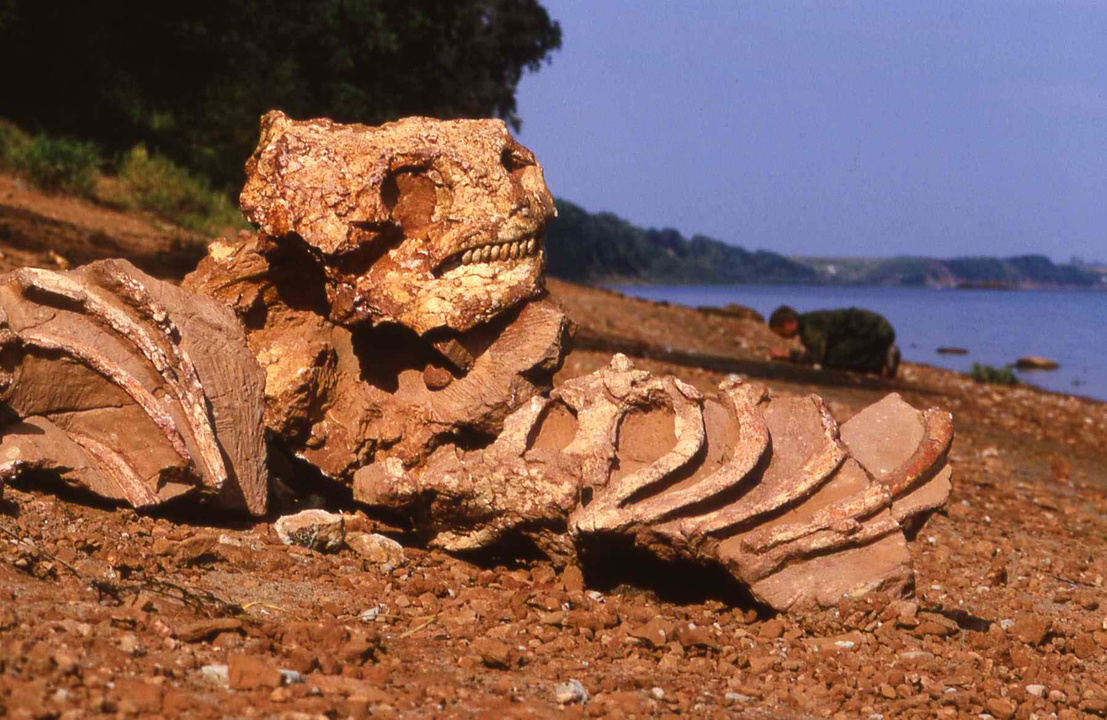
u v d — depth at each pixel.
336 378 6.57
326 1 34.19
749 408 5.66
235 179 27.94
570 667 4.55
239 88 28.80
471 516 5.71
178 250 17.50
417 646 4.59
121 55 28.05
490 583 5.66
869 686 4.65
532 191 6.43
